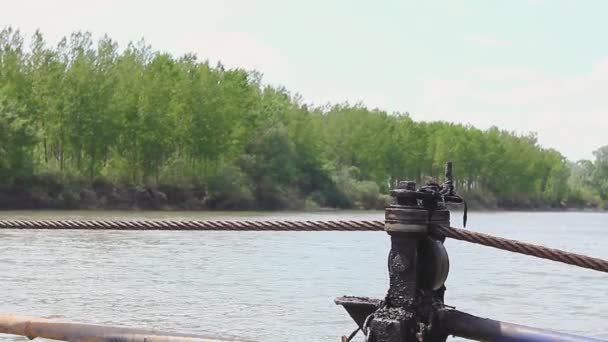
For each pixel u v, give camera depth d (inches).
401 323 191.6
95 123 3319.4
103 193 3356.3
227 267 1113.4
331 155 4891.7
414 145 5142.7
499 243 189.2
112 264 1119.6
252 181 3932.1
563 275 1098.7
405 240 193.8
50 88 3282.5
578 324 706.2
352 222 204.5
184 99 3646.7
